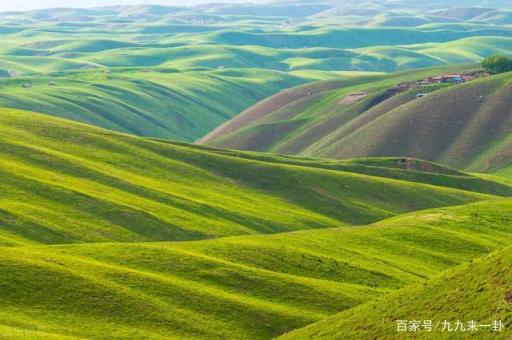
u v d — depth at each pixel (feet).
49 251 310.24
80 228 404.36
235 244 366.43
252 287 304.91
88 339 227.61
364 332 222.69
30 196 430.61
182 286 287.07
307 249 385.09
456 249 417.90
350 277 347.56
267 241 387.55
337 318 247.91
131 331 246.47
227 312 273.95
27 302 252.21
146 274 293.84
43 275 268.62
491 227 469.57
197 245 358.84
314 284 315.37
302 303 296.51
